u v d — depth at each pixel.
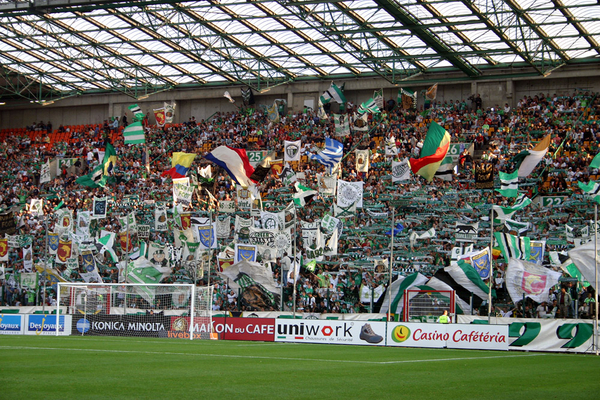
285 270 35.28
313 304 36.44
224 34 55.62
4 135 80.56
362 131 59.88
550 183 47.06
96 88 74.75
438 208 42.94
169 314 32.88
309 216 46.53
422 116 59.97
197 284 39.94
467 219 38.06
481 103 59.78
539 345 27.80
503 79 59.44
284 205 47.78
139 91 73.56
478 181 37.97
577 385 14.87
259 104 70.19
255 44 57.62
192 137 68.69
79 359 18.98
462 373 17.03
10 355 20.23
